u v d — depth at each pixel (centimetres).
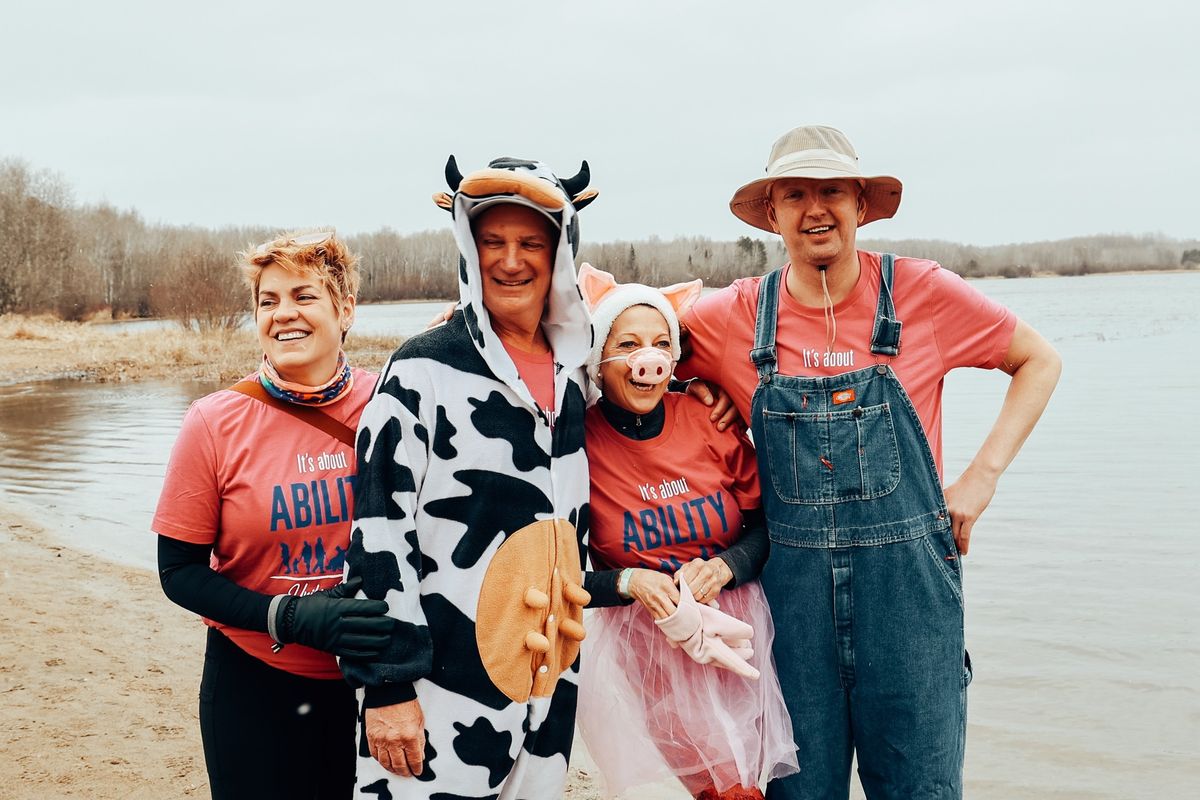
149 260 7331
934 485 329
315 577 290
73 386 2425
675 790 475
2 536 929
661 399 345
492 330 293
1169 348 2888
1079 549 851
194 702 552
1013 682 582
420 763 275
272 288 294
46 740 496
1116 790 462
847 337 332
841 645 329
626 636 336
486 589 284
